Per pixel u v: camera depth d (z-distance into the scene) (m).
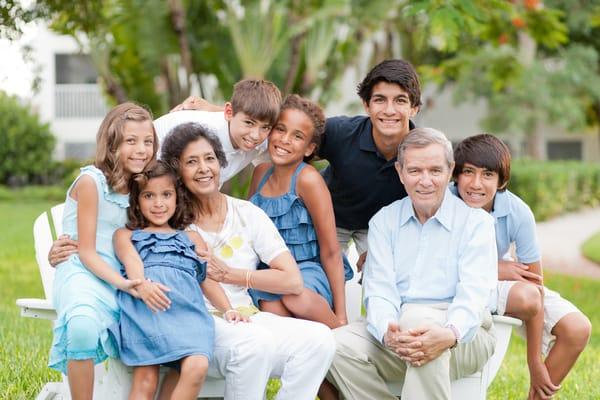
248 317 3.94
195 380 3.56
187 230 4.08
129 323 3.68
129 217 3.99
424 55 18.91
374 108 4.40
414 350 3.70
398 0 14.44
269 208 4.43
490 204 4.44
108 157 3.94
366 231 5.02
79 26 9.44
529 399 4.57
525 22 10.52
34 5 7.79
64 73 25.50
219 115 4.57
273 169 4.56
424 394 3.76
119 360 3.74
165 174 3.95
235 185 12.70
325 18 14.30
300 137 4.32
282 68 15.93
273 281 4.05
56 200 20.97
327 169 4.97
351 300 4.89
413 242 4.12
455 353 3.91
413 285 4.07
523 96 20.58
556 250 14.87
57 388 4.77
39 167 23.53
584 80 21.30
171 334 3.62
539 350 4.38
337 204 4.85
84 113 25.50
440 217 4.07
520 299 4.20
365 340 4.02
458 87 21.27
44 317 4.00
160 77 15.02
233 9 14.55
